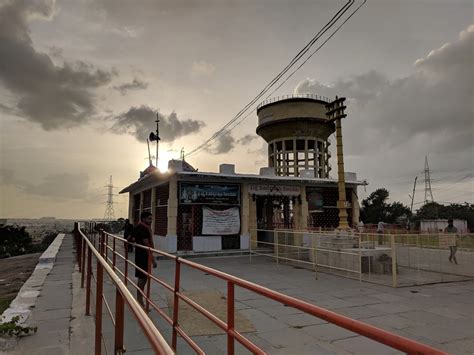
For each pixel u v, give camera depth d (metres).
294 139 24.08
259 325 5.77
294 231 13.32
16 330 5.39
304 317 6.20
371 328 1.31
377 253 10.93
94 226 21.36
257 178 16.70
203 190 16.11
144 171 20.05
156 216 17.89
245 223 16.62
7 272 13.27
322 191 18.97
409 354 1.11
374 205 48.97
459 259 10.70
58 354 4.74
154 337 1.30
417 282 9.51
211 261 14.20
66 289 8.74
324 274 10.98
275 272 11.37
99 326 3.77
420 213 52.25
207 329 5.52
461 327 5.75
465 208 50.38
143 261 7.03
